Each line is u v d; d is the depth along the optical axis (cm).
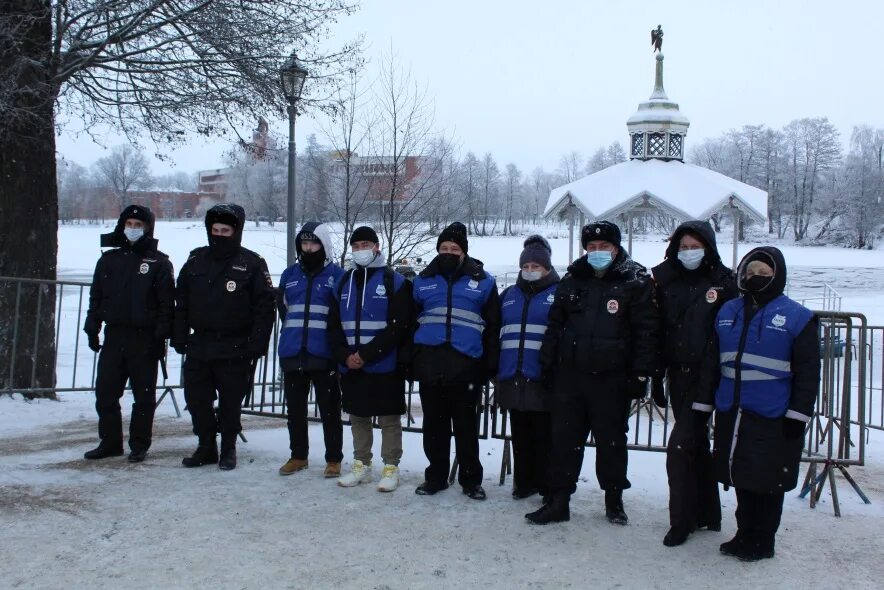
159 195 11519
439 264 532
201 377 580
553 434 487
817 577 408
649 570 411
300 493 525
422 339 520
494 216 9625
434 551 429
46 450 622
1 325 834
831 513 524
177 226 8281
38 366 861
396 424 547
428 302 523
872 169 8700
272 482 548
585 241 477
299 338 560
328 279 566
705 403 446
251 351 567
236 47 917
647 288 468
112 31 884
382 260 543
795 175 9031
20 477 539
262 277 581
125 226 585
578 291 480
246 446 666
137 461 592
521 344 512
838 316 559
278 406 889
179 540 431
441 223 1275
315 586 379
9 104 771
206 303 571
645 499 542
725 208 1198
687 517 452
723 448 436
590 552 434
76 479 539
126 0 846
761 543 429
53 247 883
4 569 384
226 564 401
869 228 8238
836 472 659
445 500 521
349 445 694
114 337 594
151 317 586
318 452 647
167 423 762
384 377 535
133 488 521
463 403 523
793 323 420
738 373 430
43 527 442
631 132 1252
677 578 402
